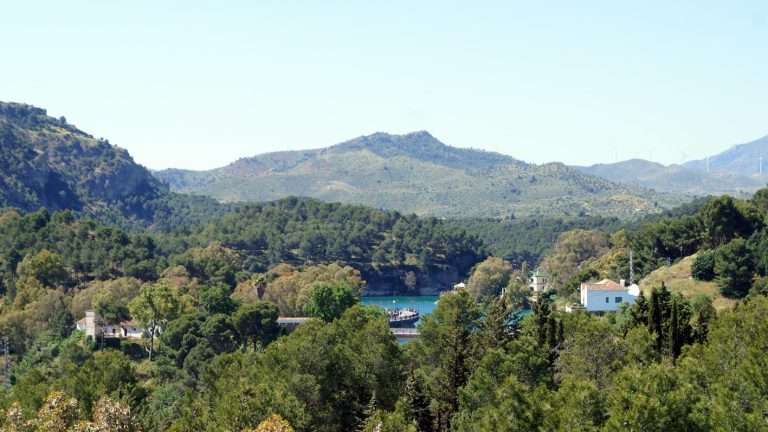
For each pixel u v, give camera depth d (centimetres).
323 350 11569
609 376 9844
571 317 12719
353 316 14075
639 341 10181
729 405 7825
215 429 9325
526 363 10188
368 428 9112
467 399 9956
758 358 8419
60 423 8219
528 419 8225
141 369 19862
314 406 11044
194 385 17125
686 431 7538
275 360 11869
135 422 9431
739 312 10788
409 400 10838
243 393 9906
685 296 19675
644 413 7494
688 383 8112
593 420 8019
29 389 12275
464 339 11944
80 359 19288
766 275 19262
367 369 11519
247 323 19562
